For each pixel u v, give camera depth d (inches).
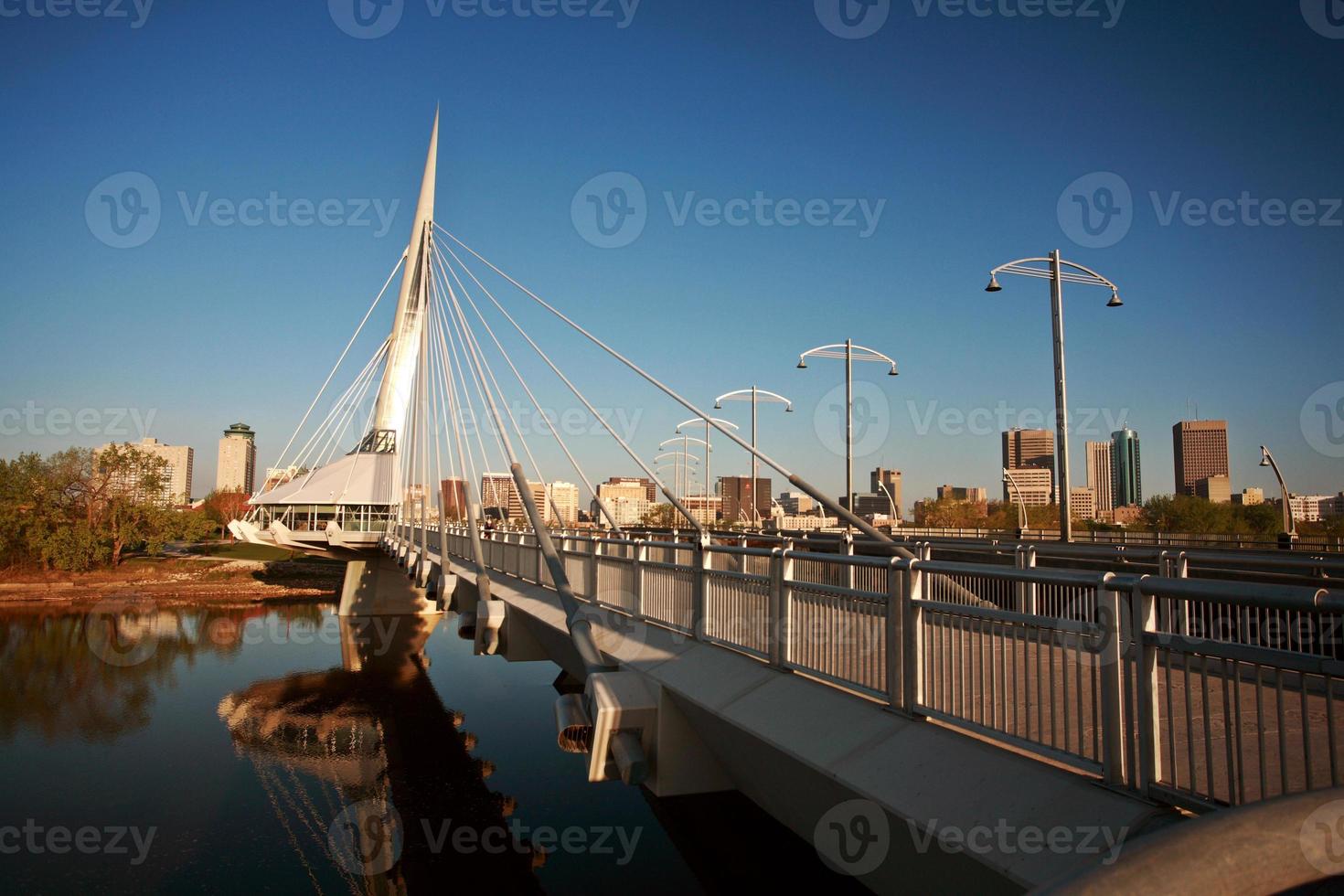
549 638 682.8
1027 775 202.2
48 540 2689.5
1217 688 294.4
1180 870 87.6
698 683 355.9
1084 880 86.7
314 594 2598.4
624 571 529.7
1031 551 485.4
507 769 924.6
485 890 631.2
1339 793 99.7
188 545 3666.3
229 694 1371.8
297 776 961.5
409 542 1338.6
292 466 2519.7
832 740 261.9
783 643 328.8
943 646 241.4
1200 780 185.9
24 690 1395.2
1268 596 153.3
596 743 367.2
